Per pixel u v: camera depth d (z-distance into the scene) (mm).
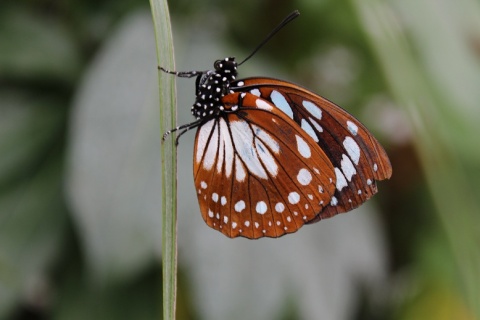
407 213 948
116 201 869
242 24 935
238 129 790
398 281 936
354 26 932
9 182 914
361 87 943
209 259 879
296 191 790
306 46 940
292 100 795
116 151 875
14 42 919
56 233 909
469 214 836
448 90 866
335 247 902
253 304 879
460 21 877
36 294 907
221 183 789
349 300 896
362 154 787
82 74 920
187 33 919
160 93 736
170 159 735
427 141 833
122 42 893
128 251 866
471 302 830
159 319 903
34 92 935
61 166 921
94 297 906
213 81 791
